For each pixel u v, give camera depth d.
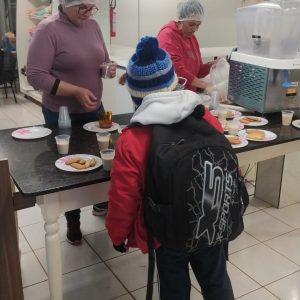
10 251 1.55
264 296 2.07
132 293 2.10
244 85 2.54
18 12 5.91
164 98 1.35
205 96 2.56
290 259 2.38
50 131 2.11
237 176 1.38
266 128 2.24
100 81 2.36
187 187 1.25
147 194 1.32
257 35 2.43
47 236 1.58
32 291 2.10
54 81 2.12
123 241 1.45
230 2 4.86
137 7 4.66
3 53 5.61
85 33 2.22
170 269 1.46
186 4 2.68
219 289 1.49
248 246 2.51
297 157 2.88
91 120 2.36
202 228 1.28
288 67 2.29
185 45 2.82
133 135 1.35
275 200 2.97
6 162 1.44
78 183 1.53
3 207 1.49
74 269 2.28
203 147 1.29
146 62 1.38
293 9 2.28
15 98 5.97
